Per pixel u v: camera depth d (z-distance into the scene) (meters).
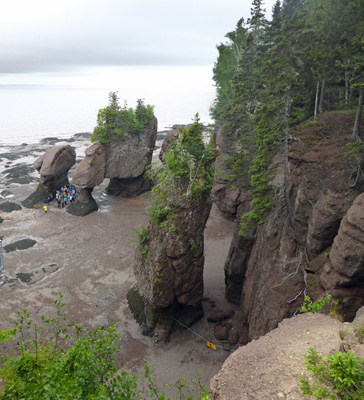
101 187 66.31
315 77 26.83
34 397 8.09
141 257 28.55
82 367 9.15
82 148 100.00
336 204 18.83
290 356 9.91
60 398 8.03
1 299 32.56
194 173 26.45
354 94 29.47
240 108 34.38
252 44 38.75
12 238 44.78
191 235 26.58
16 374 9.99
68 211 53.28
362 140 21.70
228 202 39.69
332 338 10.54
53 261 39.62
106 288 35.00
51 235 46.06
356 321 11.50
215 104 65.12
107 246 43.75
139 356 26.39
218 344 27.80
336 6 28.38
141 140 57.88
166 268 26.19
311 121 25.88
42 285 35.06
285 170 22.38
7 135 124.81
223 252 42.84
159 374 24.55
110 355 10.37
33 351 10.96
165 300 26.70
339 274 15.89
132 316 30.98
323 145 23.22
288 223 23.34
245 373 10.13
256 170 24.19
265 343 11.73
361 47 21.34
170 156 26.45
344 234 15.84
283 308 20.28
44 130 140.12
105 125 53.94
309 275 19.17
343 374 7.30
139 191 61.88
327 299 13.30
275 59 24.23
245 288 29.16
